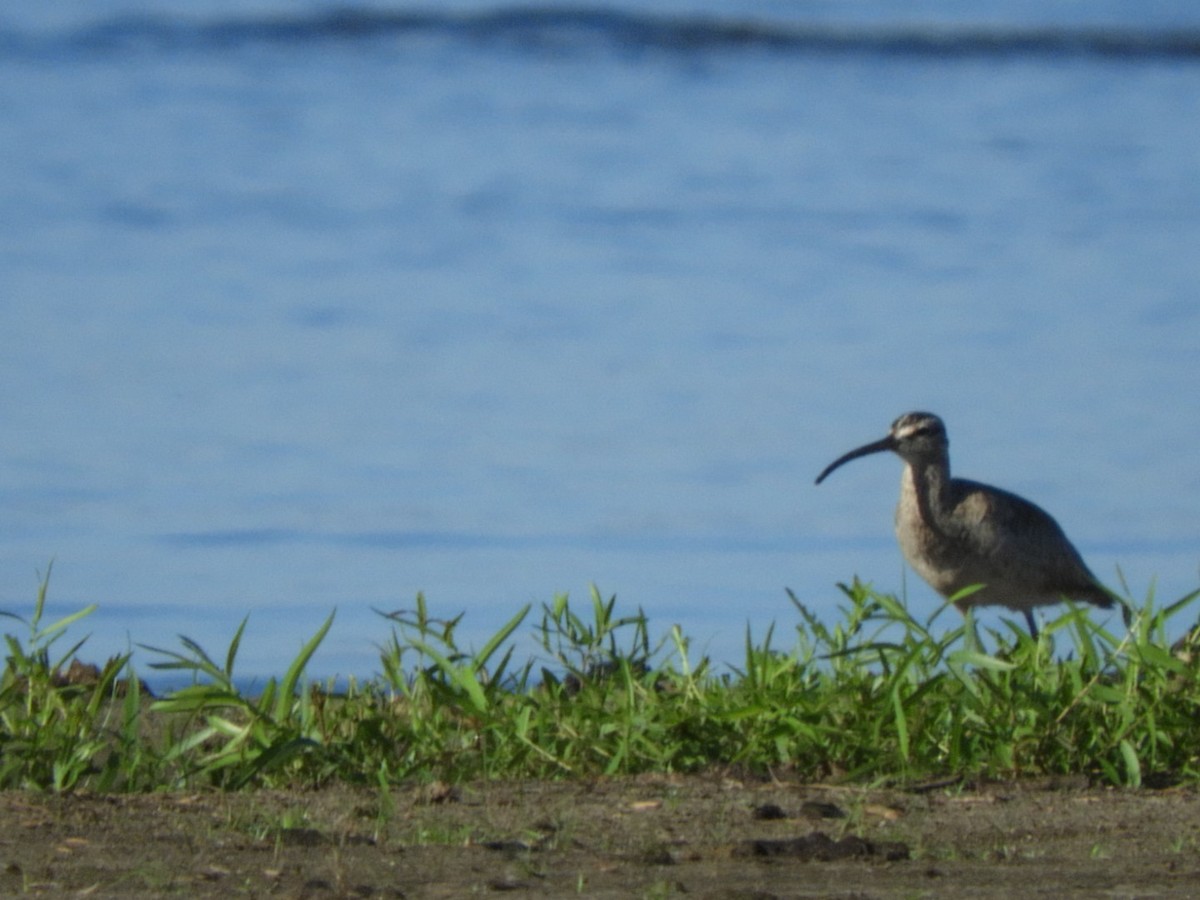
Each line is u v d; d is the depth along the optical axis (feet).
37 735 36.52
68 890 28.50
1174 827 34.30
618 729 39.52
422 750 39.29
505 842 32.48
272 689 38.68
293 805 35.53
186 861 30.60
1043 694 39.47
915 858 31.68
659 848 31.73
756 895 28.25
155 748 39.52
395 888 29.04
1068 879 29.96
